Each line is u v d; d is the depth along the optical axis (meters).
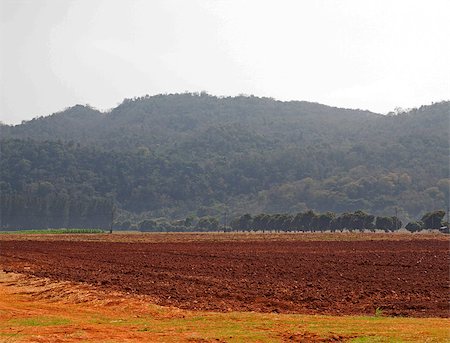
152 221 179.75
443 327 19.48
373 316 22.80
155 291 29.28
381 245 65.44
